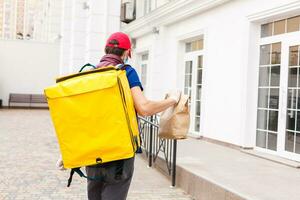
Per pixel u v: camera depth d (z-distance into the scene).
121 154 2.31
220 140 8.38
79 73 2.42
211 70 8.91
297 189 4.54
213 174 5.22
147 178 6.18
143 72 14.62
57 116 2.31
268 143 7.14
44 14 42.41
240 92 7.68
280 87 6.84
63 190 5.39
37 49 21.14
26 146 9.19
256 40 7.54
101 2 10.83
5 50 20.83
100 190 2.73
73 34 13.88
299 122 6.37
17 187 5.50
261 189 4.48
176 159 6.28
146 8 13.53
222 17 8.51
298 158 6.28
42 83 21.28
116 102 2.29
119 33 2.66
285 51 6.77
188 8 9.66
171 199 5.07
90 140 2.30
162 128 2.87
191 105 10.21
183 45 10.91
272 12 6.82
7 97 20.94
